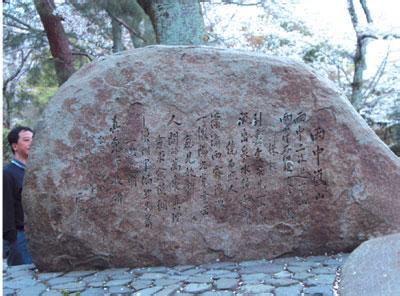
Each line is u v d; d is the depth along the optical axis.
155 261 4.41
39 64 11.50
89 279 4.10
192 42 7.48
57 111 4.48
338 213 4.44
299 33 12.15
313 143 4.48
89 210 4.41
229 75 4.55
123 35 14.43
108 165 4.45
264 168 4.48
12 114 14.38
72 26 11.11
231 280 3.78
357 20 11.81
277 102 4.51
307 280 3.64
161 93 4.52
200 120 4.50
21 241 4.86
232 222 4.45
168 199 4.46
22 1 10.87
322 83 4.56
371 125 13.11
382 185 4.46
